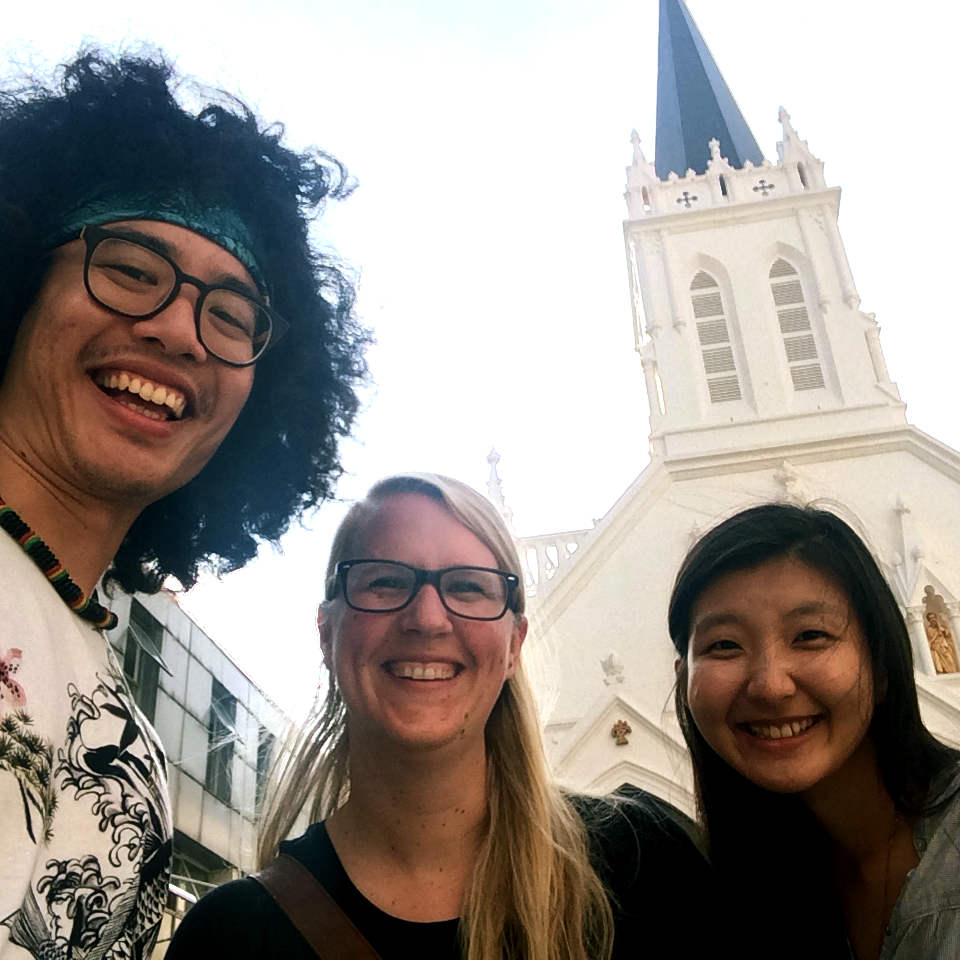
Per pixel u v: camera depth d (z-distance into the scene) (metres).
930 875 0.64
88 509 0.61
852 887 0.75
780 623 0.73
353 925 0.68
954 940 0.61
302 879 0.71
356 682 0.72
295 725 0.87
